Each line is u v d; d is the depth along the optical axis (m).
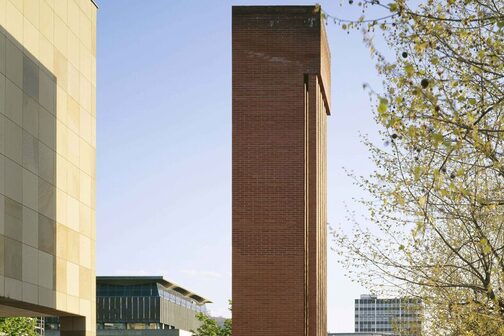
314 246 37.38
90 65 40.12
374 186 21.30
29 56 31.55
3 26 28.97
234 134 36.62
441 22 14.52
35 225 31.50
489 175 17.73
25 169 30.67
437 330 23.80
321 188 42.31
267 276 35.31
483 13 14.72
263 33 37.31
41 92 32.84
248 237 35.72
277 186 36.09
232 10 37.38
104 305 114.19
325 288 45.09
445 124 14.49
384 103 10.82
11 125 29.45
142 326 113.81
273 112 36.75
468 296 21.12
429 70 15.84
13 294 28.77
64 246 35.03
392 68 13.13
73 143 36.94
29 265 30.59
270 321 34.88
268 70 37.06
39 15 32.84
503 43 14.74
